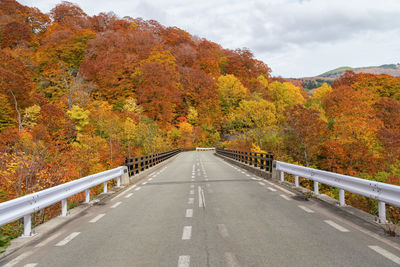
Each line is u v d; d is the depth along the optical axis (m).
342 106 50.16
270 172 13.20
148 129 47.31
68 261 3.90
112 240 4.79
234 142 55.09
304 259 3.64
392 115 47.25
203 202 7.92
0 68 37.97
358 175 34.34
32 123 33.03
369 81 72.69
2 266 3.83
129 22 107.69
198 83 86.62
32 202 5.48
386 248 4.04
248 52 109.94
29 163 16.34
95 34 72.94
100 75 61.22
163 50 81.56
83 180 7.94
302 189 9.48
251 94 92.19
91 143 32.88
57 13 90.06
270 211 6.63
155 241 4.62
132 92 68.06
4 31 61.66
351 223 5.49
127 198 9.15
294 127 41.03
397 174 30.30
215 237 4.72
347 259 3.62
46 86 49.41
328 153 37.84
